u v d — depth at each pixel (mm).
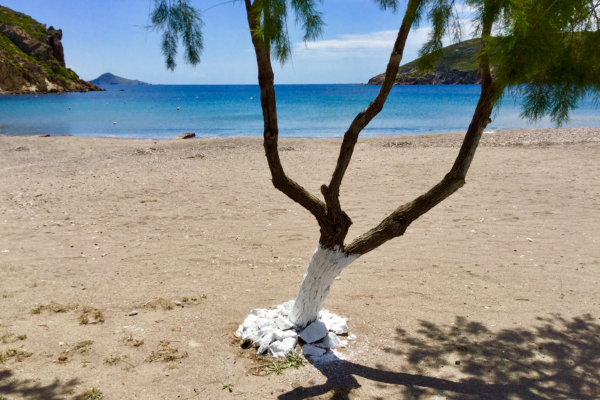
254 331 4719
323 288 4559
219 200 11336
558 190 11594
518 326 5102
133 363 4223
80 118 43281
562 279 6414
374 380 4035
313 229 9016
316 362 4312
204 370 4137
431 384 3977
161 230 8898
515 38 3104
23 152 19781
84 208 10500
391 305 5664
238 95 128500
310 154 18828
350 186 12695
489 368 4242
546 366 4277
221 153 19281
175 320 5141
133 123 38375
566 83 3223
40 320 5105
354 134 3961
